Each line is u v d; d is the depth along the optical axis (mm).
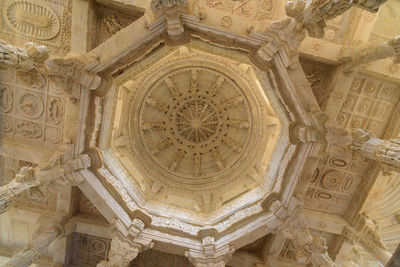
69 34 11461
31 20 11203
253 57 10797
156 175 15945
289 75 10227
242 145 16422
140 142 15984
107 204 12117
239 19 9969
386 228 13086
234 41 10453
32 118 12820
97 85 10727
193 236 12758
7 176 14117
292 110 11031
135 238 12242
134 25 10094
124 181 13328
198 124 17344
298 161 11211
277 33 9719
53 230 13195
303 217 11477
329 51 11164
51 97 12398
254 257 14742
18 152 13156
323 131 10383
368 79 11734
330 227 13258
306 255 11055
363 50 10227
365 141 9562
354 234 12672
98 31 11547
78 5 10688
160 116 17125
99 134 12266
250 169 15391
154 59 11539
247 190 14492
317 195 13531
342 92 11469
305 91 10352
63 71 9852
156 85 15938
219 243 12320
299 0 8375
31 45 9312
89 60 10141
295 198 11602
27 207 14602
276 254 14234
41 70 9773
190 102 17188
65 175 11586
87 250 15453
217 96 16844
